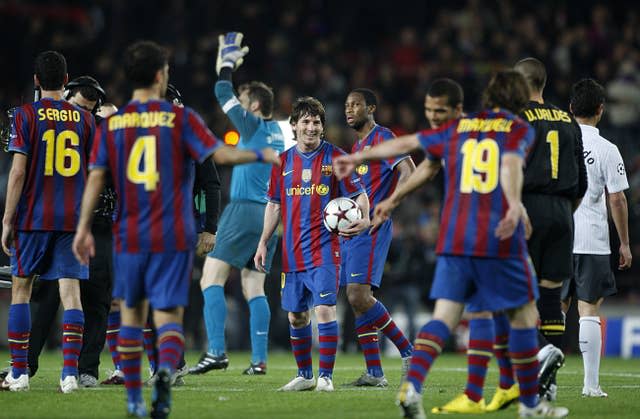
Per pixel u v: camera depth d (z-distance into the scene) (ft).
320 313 96.37
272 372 126.21
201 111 230.89
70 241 91.86
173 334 70.28
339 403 83.66
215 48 239.09
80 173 92.17
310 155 97.55
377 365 102.73
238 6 249.75
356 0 272.72
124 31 256.11
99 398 85.46
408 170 104.32
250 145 114.73
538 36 252.62
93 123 93.81
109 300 101.55
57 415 74.18
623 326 187.73
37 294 104.12
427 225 197.67
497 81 73.61
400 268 189.06
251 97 117.19
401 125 231.30
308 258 96.17
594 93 97.40
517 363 72.59
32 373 103.40
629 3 267.39
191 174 72.59
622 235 99.45
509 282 70.38
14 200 89.56
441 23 260.42
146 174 70.54
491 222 70.03
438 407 81.00
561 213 83.51
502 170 69.36
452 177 71.61
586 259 96.17
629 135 226.38
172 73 237.45
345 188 96.48
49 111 91.66
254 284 122.72
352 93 105.50
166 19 251.19
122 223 71.00
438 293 71.56
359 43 269.44
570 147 84.28
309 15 268.21
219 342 113.09
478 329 77.15
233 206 116.26
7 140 98.07
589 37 248.73
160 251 70.13
